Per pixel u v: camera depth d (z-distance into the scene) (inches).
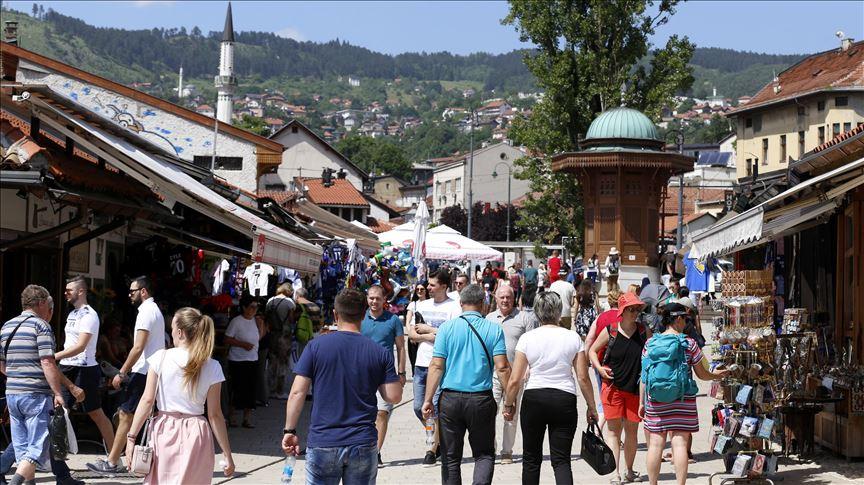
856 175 436.8
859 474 442.0
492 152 4685.0
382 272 1030.4
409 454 522.6
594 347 448.8
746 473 426.3
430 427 482.6
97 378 447.5
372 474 287.9
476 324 375.2
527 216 2084.2
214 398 315.0
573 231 2031.3
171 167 514.6
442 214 4067.4
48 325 388.8
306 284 1000.2
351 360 288.5
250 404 605.3
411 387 818.8
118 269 673.6
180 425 310.5
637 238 1530.5
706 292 1129.4
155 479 308.2
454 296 667.4
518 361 371.2
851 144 450.3
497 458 508.4
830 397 472.7
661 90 1943.9
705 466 479.2
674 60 1951.3
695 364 400.5
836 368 473.4
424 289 903.7
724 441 436.1
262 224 512.1
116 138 477.1
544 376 367.2
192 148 1337.4
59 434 381.1
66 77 1226.0
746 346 441.7
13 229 493.4
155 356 316.5
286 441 289.9
